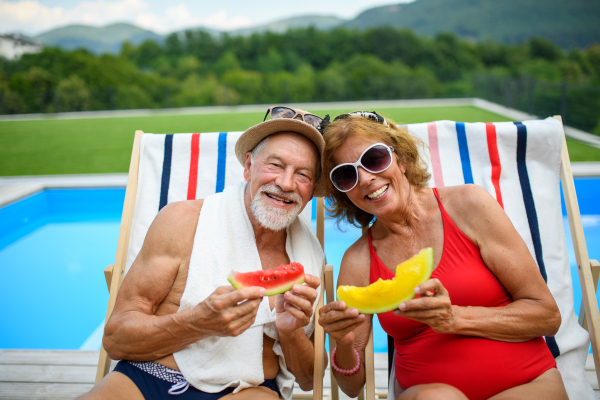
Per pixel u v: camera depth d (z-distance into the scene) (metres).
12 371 2.79
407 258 1.99
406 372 1.89
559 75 34.81
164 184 2.72
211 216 1.98
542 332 1.75
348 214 2.23
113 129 15.95
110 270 2.36
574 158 8.30
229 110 23.67
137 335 1.72
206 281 1.88
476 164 2.65
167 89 25.72
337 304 1.67
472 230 1.89
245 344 1.84
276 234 2.07
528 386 1.67
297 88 26.59
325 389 2.65
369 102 25.33
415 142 2.13
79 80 27.16
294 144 1.96
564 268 2.40
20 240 6.14
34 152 11.59
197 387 1.77
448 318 1.61
